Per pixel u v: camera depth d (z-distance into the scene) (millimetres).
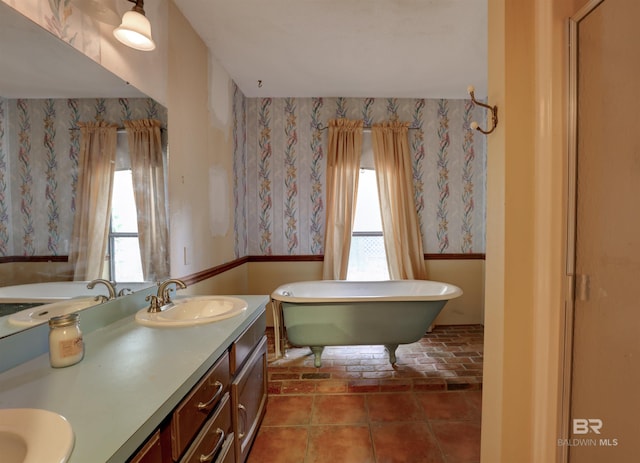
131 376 833
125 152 1412
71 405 700
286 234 3174
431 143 3168
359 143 3055
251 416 1463
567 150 949
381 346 2723
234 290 2762
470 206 3215
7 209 966
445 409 1890
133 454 646
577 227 949
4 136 948
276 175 3145
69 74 1128
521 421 1027
